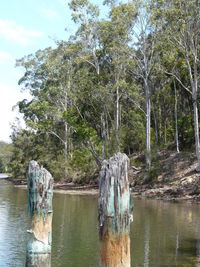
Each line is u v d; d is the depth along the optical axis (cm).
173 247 1530
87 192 4366
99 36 4825
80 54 5069
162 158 4634
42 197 845
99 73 4819
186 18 3875
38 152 6544
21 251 1458
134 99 5041
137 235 1766
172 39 4300
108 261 531
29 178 852
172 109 5503
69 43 5188
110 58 4888
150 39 4578
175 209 2761
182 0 3875
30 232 842
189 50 4347
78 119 4916
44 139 6488
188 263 1295
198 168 3981
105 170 544
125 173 545
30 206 851
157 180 4141
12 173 7700
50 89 5450
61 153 6128
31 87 6150
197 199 3338
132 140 5409
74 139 5022
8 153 11494
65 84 5544
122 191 538
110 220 532
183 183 3778
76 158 5366
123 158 552
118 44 4531
